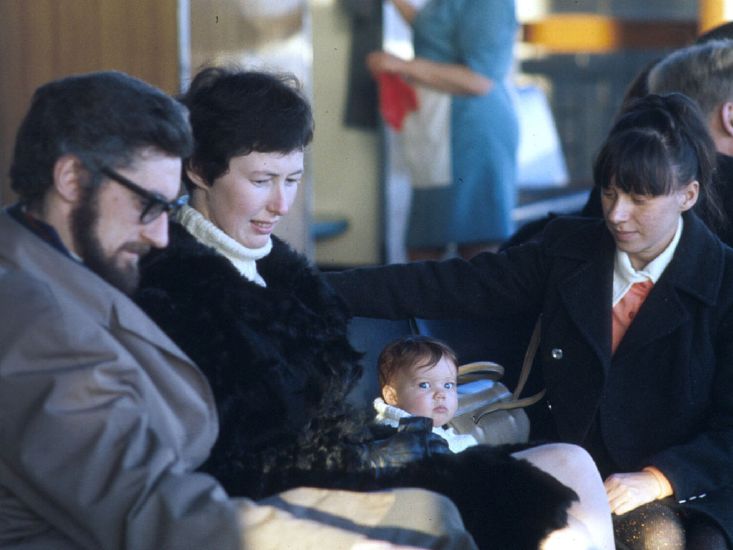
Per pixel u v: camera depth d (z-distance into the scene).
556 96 12.52
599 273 4.09
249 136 3.47
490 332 4.45
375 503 3.18
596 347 4.02
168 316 3.28
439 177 7.63
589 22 10.53
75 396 2.97
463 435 4.07
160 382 3.16
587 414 4.04
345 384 3.60
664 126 3.91
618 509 3.75
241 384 3.31
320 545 3.00
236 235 3.58
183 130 3.17
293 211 7.48
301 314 3.54
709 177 4.00
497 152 7.61
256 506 3.03
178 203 3.20
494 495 3.43
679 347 3.96
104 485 2.94
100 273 3.17
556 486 3.43
